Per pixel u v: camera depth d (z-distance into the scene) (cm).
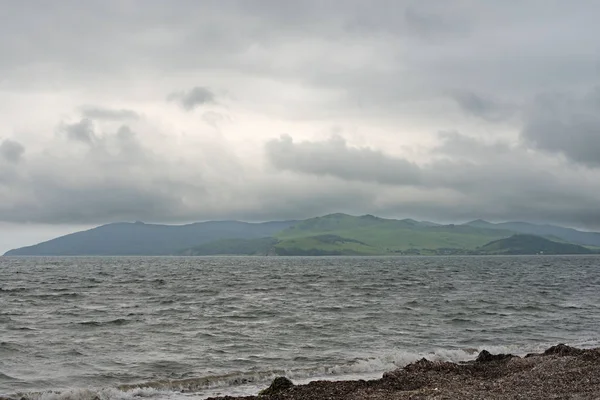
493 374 2448
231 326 4338
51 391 2378
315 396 2080
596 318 4938
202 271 16650
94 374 2738
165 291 8156
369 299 6700
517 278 12106
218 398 2098
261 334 3950
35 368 2862
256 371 2773
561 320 4778
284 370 2767
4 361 3017
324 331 4088
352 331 4091
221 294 7594
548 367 2464
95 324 4403
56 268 19400
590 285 9662
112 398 2295
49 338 3747
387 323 4509
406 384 2270
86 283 10219
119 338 3772
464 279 11656
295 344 3562
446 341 3706
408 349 3403
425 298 6806
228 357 3148
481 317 4922
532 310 5503
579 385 2114
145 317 4866
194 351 3328
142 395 2339
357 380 2433
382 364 2897
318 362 3011
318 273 15038
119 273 15038
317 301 6444
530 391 2047
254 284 9962
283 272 15812
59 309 5544
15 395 2338
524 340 3772
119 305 5994
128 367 2891
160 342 3625
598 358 2631
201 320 4684
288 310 5444
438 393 2069
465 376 2402
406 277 12581
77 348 3403
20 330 4081
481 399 1955
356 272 15675
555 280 11300
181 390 2417
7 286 9238
